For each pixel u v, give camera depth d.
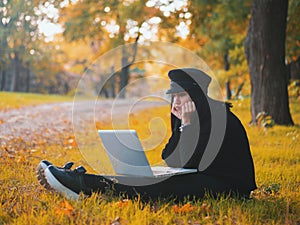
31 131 12.40
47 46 47.00
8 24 39.19
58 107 24.14
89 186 4.57
